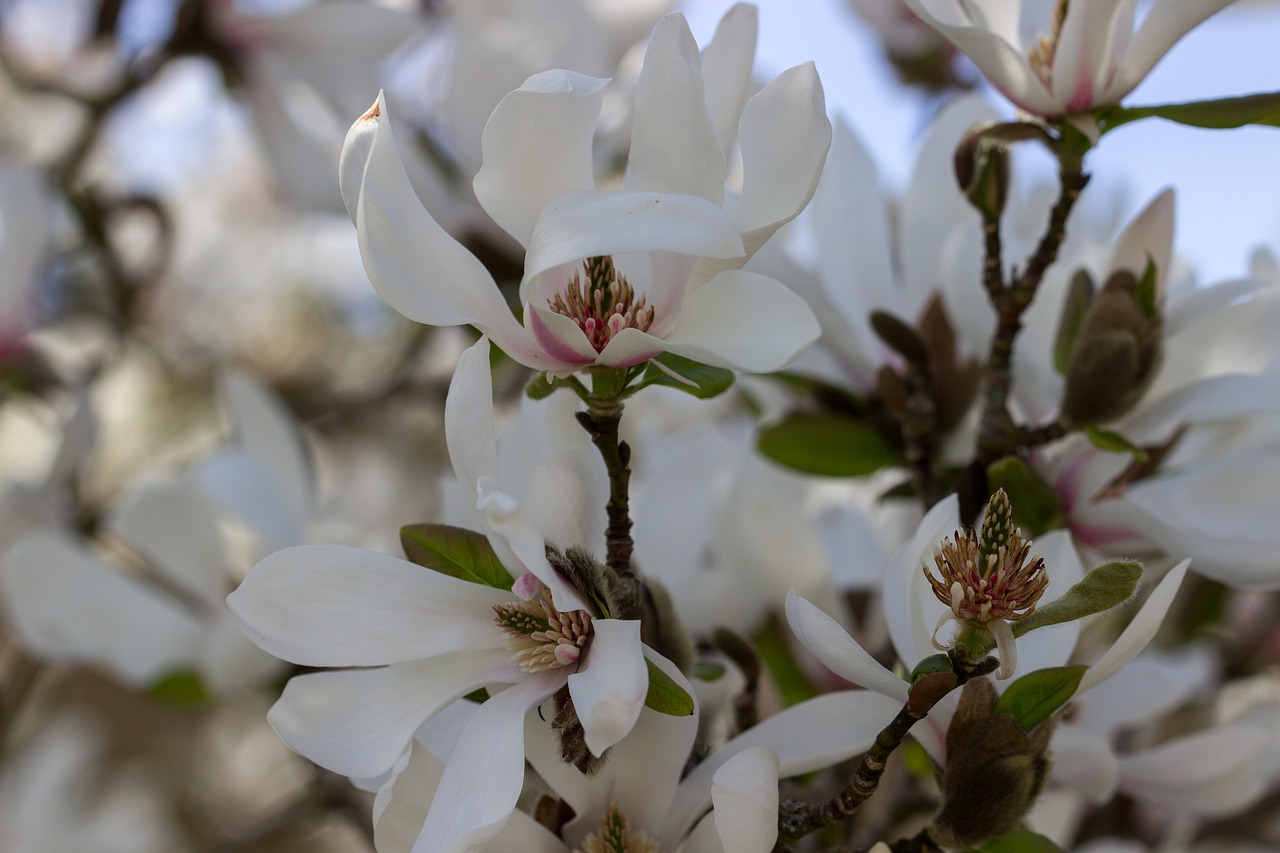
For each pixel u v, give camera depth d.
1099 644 0.74
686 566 0.75
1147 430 0.70
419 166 0.91
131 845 1.49
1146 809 0.97
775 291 0.58
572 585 0.58
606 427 0.60
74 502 1.17
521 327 0.59
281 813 1.01
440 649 0.59
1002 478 0.69
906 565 0.62
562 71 0.58
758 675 0.66
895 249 0.89
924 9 0.65
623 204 0.56
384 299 0.57
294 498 0.93
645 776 0.62
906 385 0.75
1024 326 0.75
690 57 0.57
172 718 1.86
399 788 0.60
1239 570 0.67
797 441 0.77
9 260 1.12
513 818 0.61
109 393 1.64
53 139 1.56
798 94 0.57
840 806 0.60
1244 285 0.70
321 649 0.59
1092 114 0.66
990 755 0.60
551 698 0.60
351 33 1.11
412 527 0.60
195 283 1.80
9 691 1.29
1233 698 0.89
